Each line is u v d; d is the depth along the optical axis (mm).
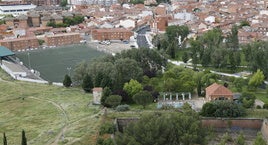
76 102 199375
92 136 148750
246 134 159750
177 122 134750
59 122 170625
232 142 150125
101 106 188000
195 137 127438
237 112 164000
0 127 170125
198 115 154375
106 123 154875
